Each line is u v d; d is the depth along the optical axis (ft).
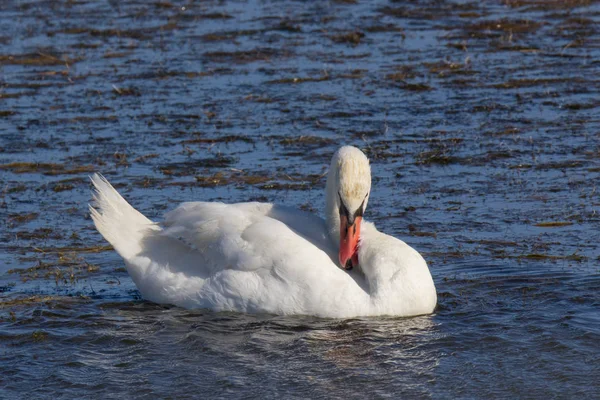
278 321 40.45
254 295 41.01
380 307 40.63
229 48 98.78
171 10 119.44
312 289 40.50
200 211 42.96
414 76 86.69
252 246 41.27
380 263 41.24
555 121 72.18
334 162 42.80
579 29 103.55
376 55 95.30
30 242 51.13
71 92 83.15
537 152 64.95
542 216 53.26
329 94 81.20
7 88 84.58
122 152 66.39
